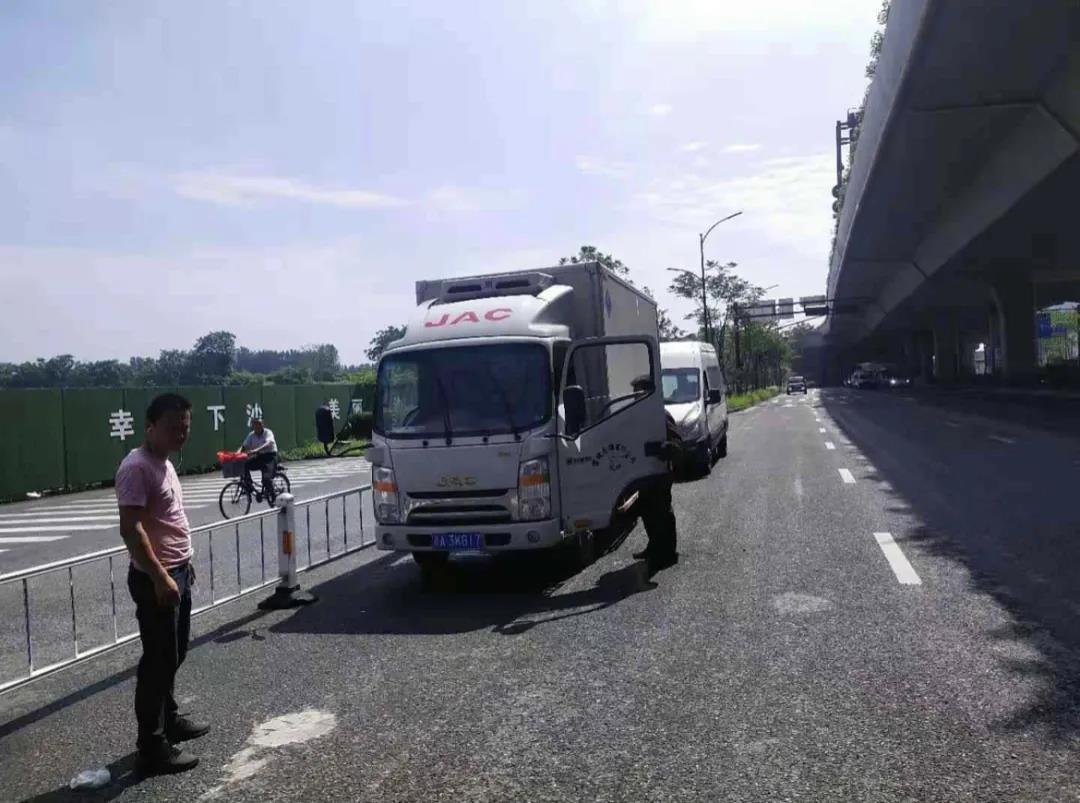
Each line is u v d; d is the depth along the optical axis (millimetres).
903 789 3822
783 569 8344
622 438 8758
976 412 34906
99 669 6574
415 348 8625
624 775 4098
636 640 6312
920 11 15727
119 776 4477
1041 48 16953
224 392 29312
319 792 4109
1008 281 51531
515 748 4488
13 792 4359
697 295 55219
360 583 9062
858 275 49125
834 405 50812
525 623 7023
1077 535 9320
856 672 5359
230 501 17219
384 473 8383
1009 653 5590
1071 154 20281
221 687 5773
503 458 8016
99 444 24453
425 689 5508
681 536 10398
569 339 9078
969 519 10555
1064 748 4168
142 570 4637
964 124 21453
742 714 4781
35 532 15648
